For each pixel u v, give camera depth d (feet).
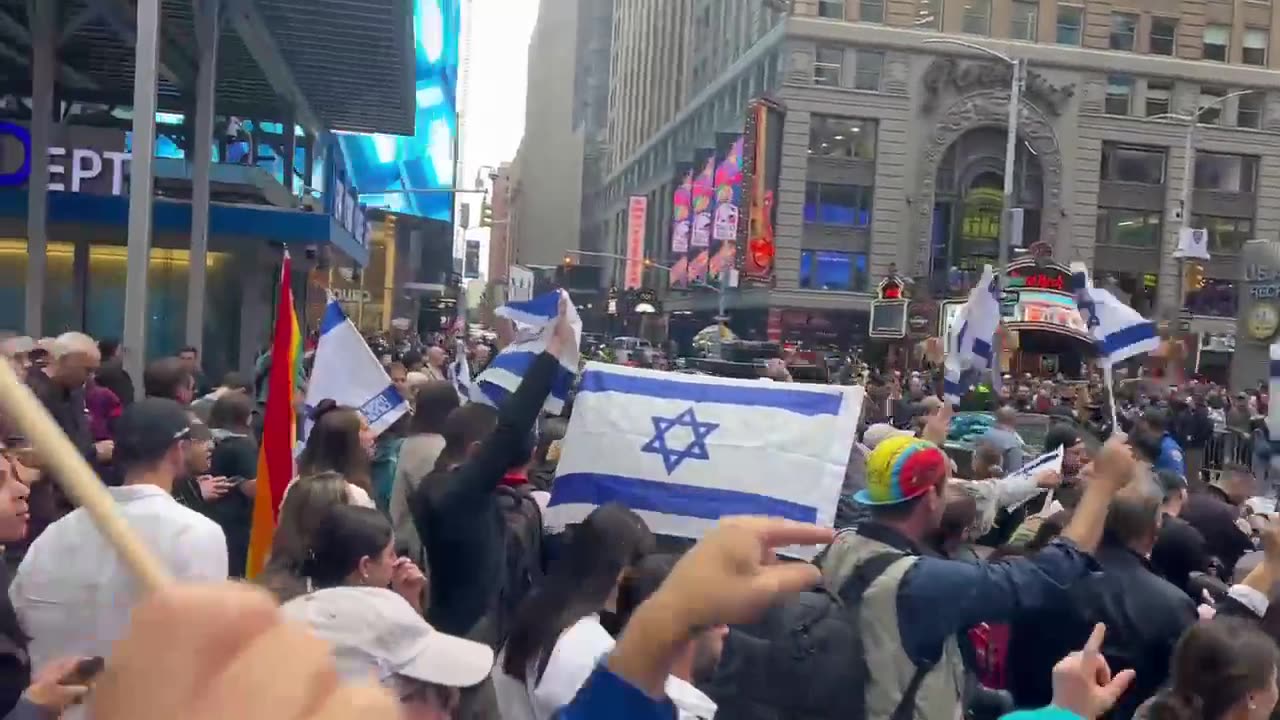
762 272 164.04
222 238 65.36
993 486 19.67
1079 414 51.13
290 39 64.69
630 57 321.93
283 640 2.09
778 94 170.91
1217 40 180.55
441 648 8.45
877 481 10.82
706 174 199.72
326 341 21.61
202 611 2.05
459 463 15.87
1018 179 174.81
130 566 2.25
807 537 4.45
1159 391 70.49
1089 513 10.44
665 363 75.92
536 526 16.43
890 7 171.01
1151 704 10.38
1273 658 10.05
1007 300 81.97
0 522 9.75
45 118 53.52
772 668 10.01
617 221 326.85
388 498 22.39
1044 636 13.53
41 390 20.67
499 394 24.14
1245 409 64.95
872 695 9.85
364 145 158.40
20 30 62.64
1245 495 27.84
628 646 4.42
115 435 12.17
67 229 63.77
